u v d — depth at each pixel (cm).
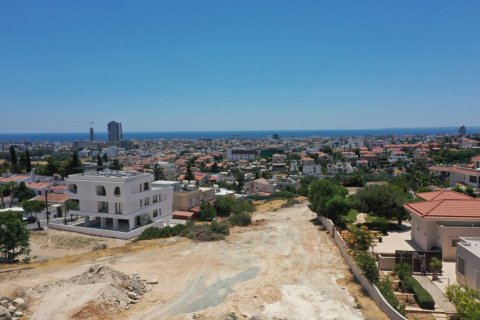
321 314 2270
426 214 3288
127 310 2338
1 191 8081
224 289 2691
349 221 4747
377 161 18512
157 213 6231
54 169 12838
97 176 5675
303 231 4559
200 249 3800
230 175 16225
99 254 3709
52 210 7025
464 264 2527
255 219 5506
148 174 6047
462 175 8575
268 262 3325
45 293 2484
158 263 3331
